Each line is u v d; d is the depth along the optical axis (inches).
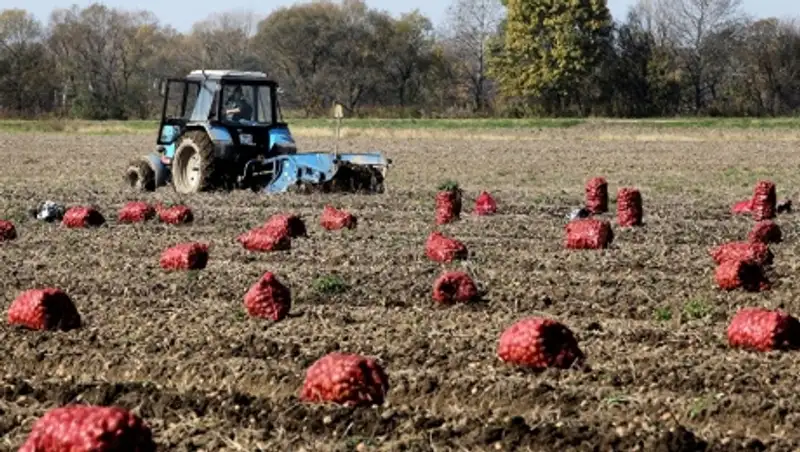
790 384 595.5
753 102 5723.4
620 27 5905.5
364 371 560.7
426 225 1314.0
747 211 1487.5
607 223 1128.8
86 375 627.2
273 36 6397.6
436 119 5123.0
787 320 674.2
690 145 3304.6
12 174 2273.6
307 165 1642.5
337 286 858.1
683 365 625.0
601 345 680.4
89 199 1599.4
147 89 6412.4
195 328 729.0
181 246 979.3
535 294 848.9
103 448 449.7
